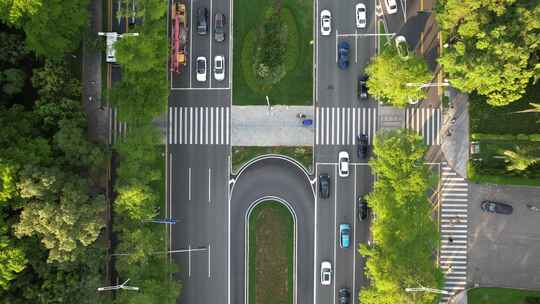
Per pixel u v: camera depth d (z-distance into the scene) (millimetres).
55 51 74062
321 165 81500
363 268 81562
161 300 74500
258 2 80750
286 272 81875
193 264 82375
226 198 82000
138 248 71938
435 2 80125
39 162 71375
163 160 81875
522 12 68875
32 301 71688
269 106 80812
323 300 81812
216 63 80625
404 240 70125
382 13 80625
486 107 79812
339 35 81000
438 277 73375
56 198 69875
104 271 79562
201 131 81812
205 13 80625
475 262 81500
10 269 67625
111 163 81000
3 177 66938
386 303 70938
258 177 81875
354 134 81250
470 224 81312
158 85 73938
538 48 71438
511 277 81188
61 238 67438
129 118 73812
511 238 81250
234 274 82062
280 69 79688
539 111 77562
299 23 80812
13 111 73312
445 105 80438
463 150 80812
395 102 73438
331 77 81000
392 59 70250
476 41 71875
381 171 73062
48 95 74500
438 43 80500
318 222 81750
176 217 82062
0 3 68688
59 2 71375
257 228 81812
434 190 81375
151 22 74438
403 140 72562
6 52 73188
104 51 80875
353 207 81562
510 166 75688
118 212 73125
